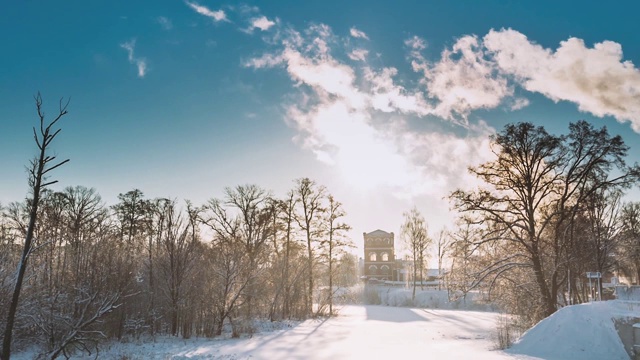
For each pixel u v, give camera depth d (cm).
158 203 3347
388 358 2000
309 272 4572
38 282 2214
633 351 1809
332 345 2459
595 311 2091
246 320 3250
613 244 3872
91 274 2328
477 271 3025
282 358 2020
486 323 3941
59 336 2116
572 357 1894
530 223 2909
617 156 2738
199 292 2944
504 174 3014
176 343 2527
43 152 1638
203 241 3612
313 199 4744
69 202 3575
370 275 10119
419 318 4522
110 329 2577
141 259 2931
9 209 2973
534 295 2948
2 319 1905
